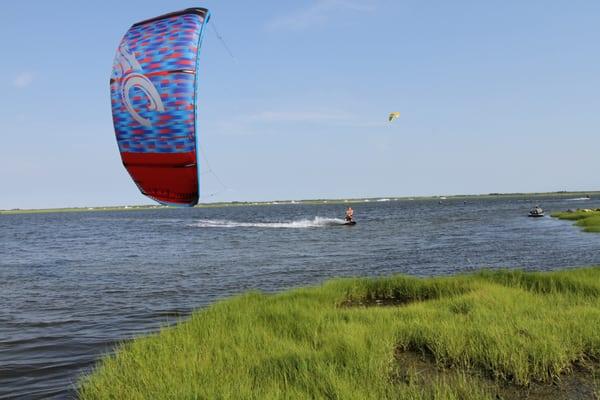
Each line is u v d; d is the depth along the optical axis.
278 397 7.69
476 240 45.69
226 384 8.29
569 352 9.78
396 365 9.79
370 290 17.86
